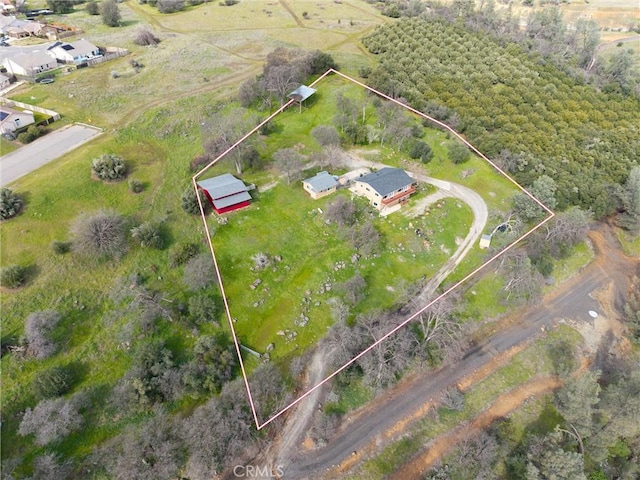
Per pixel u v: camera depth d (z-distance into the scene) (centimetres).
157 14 13862
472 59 10400
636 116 9612
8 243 5597
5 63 9550
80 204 6278
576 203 7519
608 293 6588
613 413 4556
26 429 4216
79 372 4750
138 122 8038
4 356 4666
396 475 4453
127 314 5225
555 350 5719
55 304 5153
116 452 4278
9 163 6900
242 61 10544
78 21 13012
